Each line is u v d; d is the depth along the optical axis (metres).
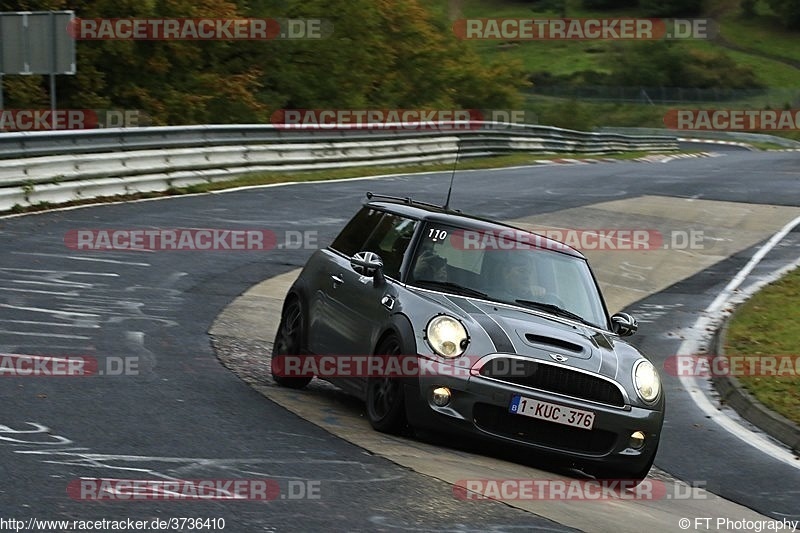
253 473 21.64
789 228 85.50
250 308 45.41
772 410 37.12
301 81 161.38
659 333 51.47
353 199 83.62
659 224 84.12
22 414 24.78
